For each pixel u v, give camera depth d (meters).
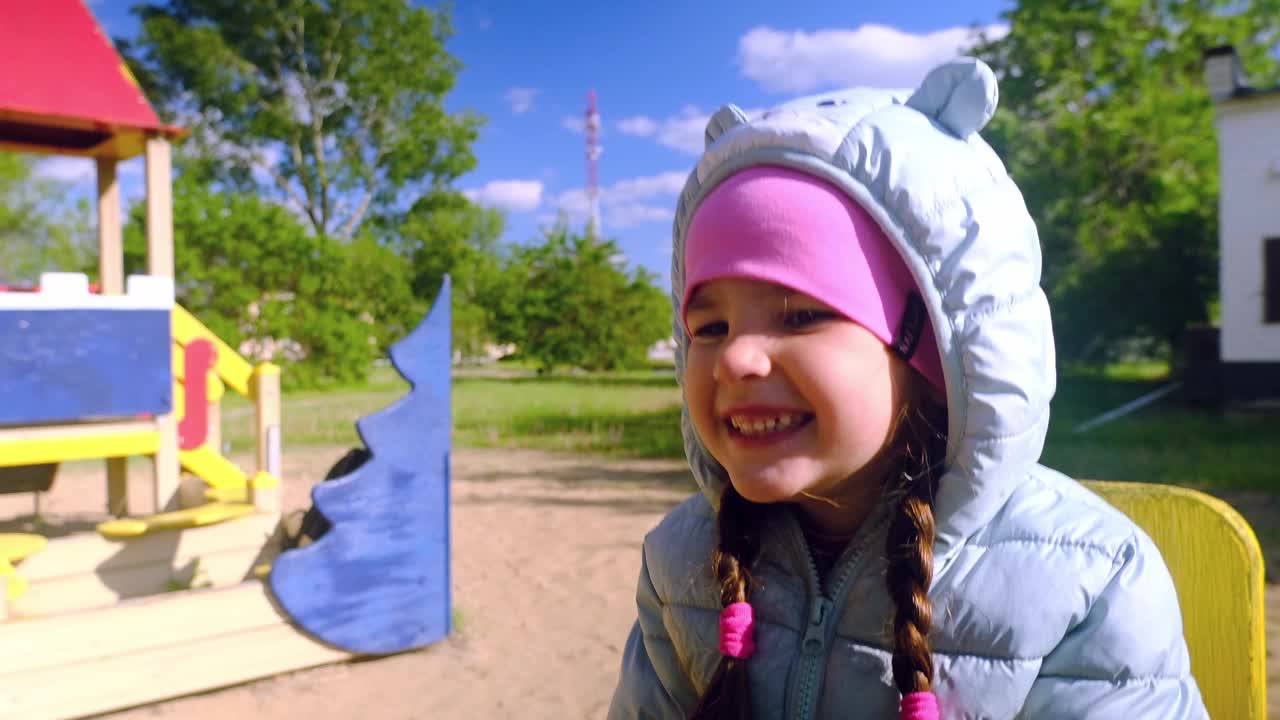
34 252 23.33
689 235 1.05
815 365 0.95
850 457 0.97
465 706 3.69
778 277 0.94
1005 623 1.02
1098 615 1.02
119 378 4.69
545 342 22.36
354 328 20.50
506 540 6.45
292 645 4.02
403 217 30.83
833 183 0.98
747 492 0.98
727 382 0.98
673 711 1.33
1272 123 12.47
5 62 5.11
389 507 4.22
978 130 1.08
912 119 1.03
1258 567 1.28
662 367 24.92
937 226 0.97
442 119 30.19
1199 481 7.83
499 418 14.03
